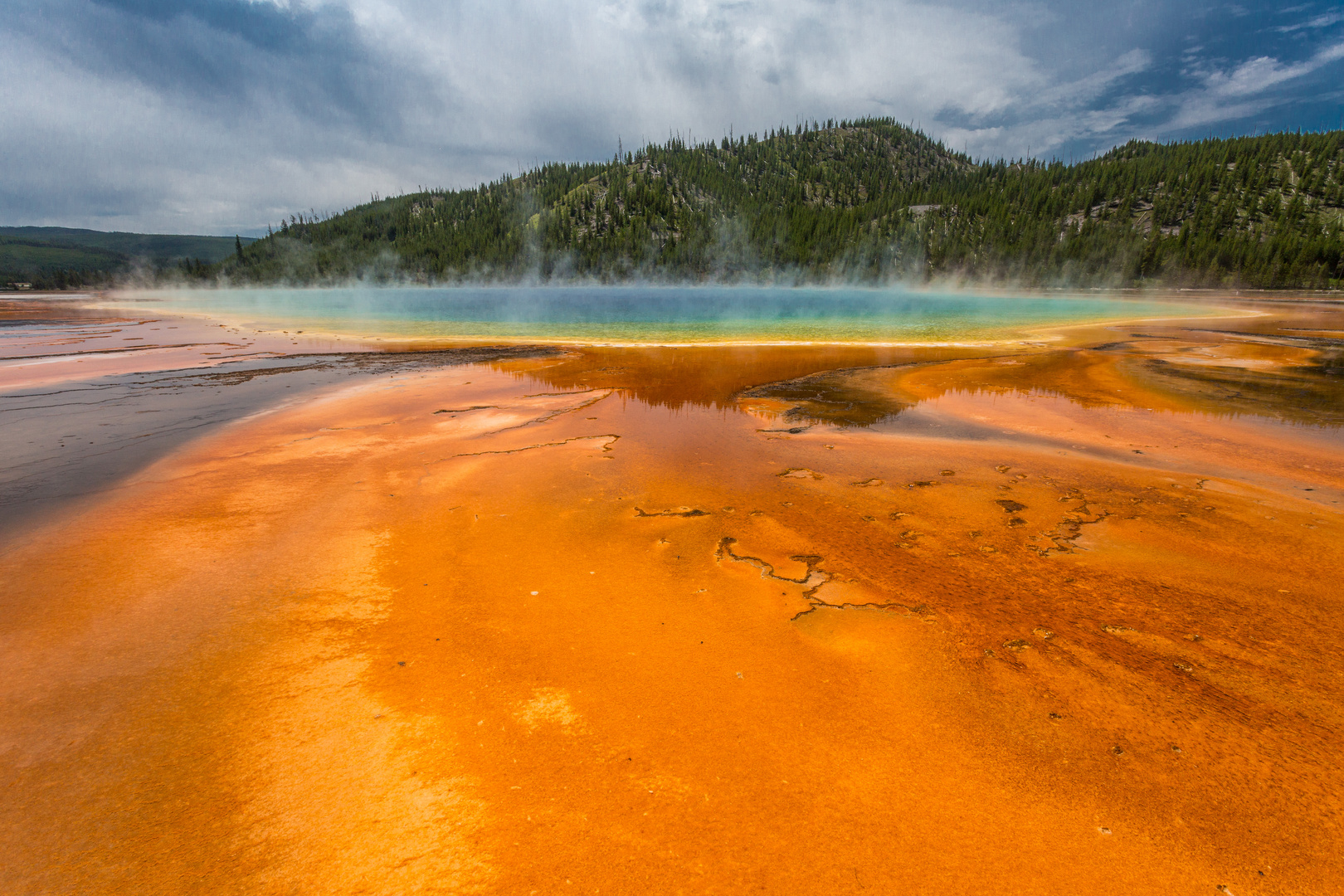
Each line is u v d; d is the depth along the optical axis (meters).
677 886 2.03
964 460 6.76
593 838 2.21
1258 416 8.64
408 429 8.07
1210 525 4.96
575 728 2.75
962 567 4.29
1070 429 8.08
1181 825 2.25
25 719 2.80
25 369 13.06
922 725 2.78
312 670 3.15
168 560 4.38
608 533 4.88
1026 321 23.91
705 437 7.75
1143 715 2.83
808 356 14.87
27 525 4.99
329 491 5.77
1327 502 5.46
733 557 4.46
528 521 5.10
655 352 15.66
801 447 7.31
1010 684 3.06
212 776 2.48
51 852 2.15
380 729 2.74
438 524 5.03
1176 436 7.71
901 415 8.95
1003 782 2.46
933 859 2.13
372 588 4.00
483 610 3.74
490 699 2.94
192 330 21.83
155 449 7.14
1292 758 2.57
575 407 9.45
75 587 3.99
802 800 2.37
